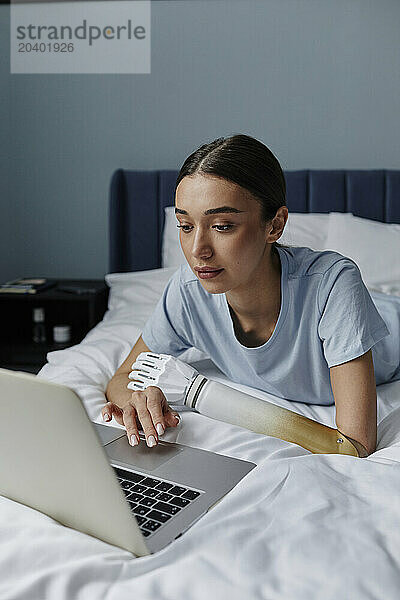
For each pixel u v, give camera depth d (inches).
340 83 105.2
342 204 104.3
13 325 109.1
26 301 108.4
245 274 41.0
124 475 33.7
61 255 117.4
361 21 102.8
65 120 112.7
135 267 109.7
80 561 24.8
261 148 41.4
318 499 29.4
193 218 39.7
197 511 30.1
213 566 24.8
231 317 48.2
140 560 25.2
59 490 27.3
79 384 54.7
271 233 42.6
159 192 107.8
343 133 106.7
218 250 39.8
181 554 25.7
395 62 103.2
